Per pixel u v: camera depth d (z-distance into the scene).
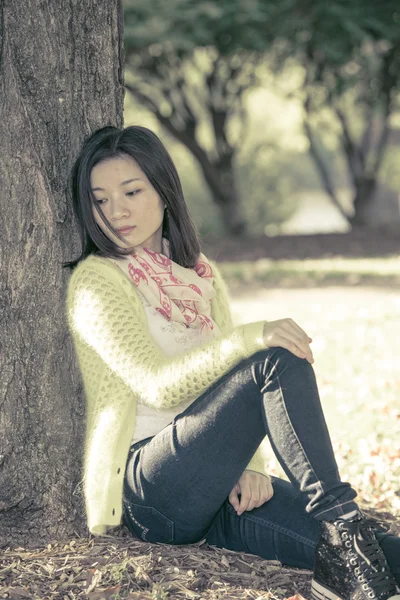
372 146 25.66
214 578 2.66
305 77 18.42
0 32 2.80
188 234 2.98
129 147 2.79
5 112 2.82
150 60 17.03
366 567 2.39
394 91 19.08
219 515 2.86
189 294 2.84
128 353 2.62
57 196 2.93
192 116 19.06
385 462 4.08
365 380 6.00
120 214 2.76
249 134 28.19
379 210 26.73
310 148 21.03
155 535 2.80
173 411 2.80
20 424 2.88
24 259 2.87
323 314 8.89
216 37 15.24
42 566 2.70
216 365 2.49
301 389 2.44
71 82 2.96
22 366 2.88
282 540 2.75
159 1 14.06
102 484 2.68
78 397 3.02
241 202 26.06
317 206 40.19
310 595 2.62
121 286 2.72
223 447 2.54
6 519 2.88
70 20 2.95
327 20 15.10
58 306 2.94
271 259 14.50
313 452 2.42
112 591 2.52
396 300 9.74
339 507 2.42
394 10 15.43
